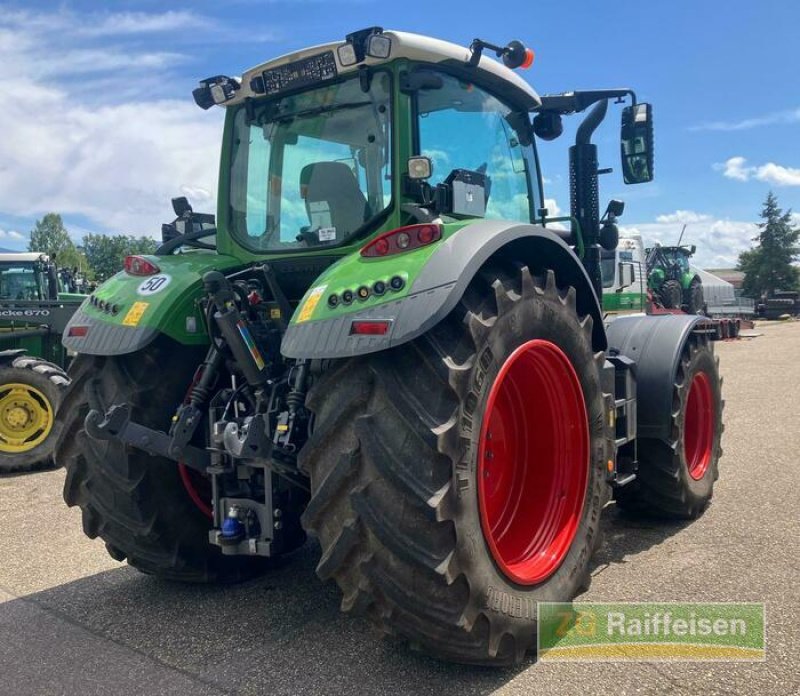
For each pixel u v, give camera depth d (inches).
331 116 130.7
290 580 141.6
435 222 101.3
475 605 95.1
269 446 107.6
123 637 117.3
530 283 108.7
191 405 119.0
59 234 3142.2
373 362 95.1
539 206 165.2
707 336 183.8
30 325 332.2
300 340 97.4
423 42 121.1
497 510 121.2
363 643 113.0
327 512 96.7
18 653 112.6
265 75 134.0
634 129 159.0
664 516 171.5
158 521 128.4
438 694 97.1
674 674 100.7
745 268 2309.3
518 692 97.0
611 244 168.9
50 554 161.5
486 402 98.8
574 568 117.7
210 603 130.9
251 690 99.5
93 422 116.0
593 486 123.9
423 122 126.0
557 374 118.9
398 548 91.1
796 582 131.0
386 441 92.4
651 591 129.0
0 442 269.7
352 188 128.0
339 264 105.7
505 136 150.9
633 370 157.8
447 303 91.9
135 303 127.8
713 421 184.4
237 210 143.3
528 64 130.7
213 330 121.1
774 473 208.8
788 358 535.8
